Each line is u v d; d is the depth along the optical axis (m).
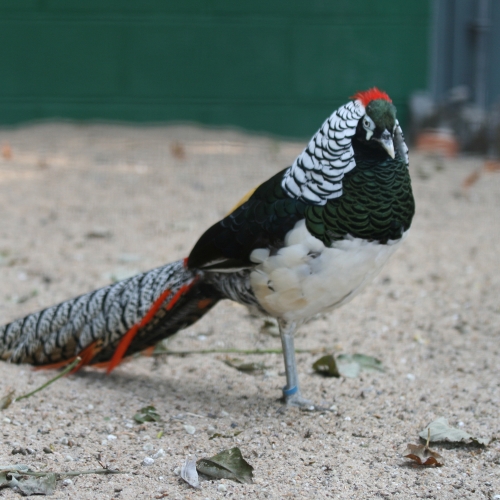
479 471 5.12
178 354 7.30
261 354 7.37
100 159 15.59
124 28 18.00
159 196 13.13
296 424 5.80
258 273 5.55
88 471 4.93
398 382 6.70
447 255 10.34
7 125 18.33
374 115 5.12
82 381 6.53
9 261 9.83
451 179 14.76
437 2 17.80
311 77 18.17
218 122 18.45
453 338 7.77
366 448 5.43
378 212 5.25
